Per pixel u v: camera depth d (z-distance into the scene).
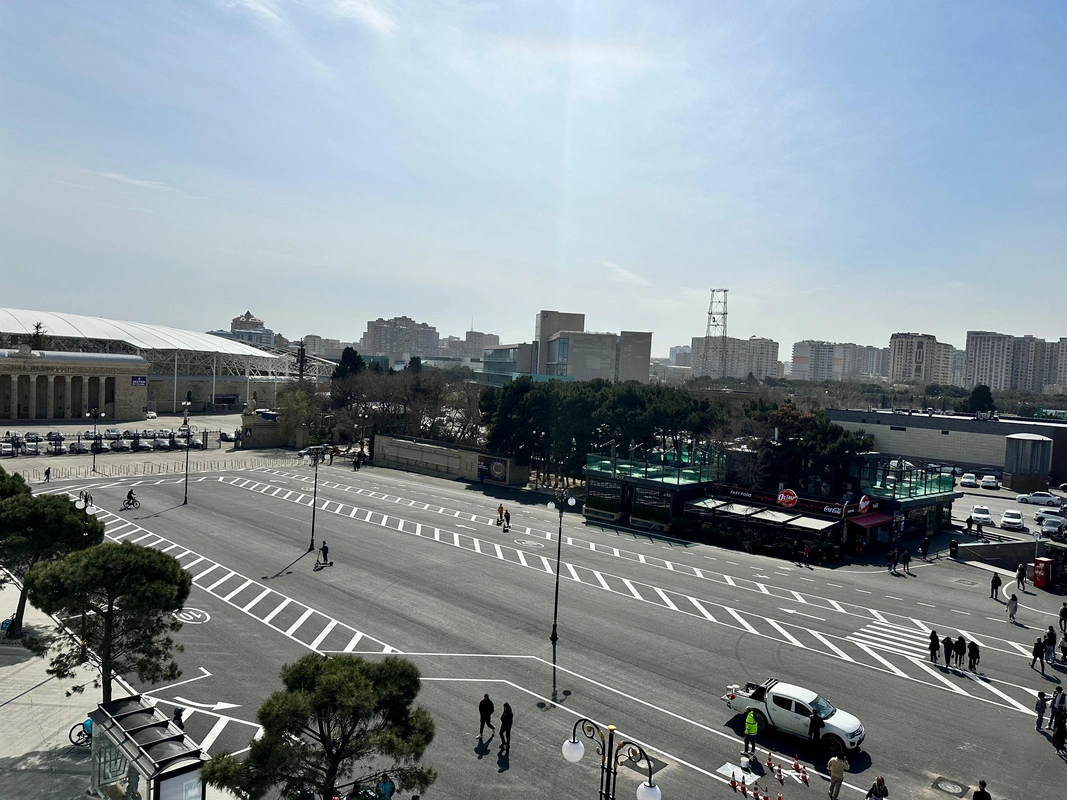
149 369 164.38
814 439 65.12
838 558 53.81
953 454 105.19
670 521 61.38
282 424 113.75
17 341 146.62
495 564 48.56
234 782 15.11
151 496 69.06
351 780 21.69
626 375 183.88
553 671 31.33
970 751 25.61
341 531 57.09
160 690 28.22
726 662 33.00
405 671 17.23
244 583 42.44
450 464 91.88
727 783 23.11
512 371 195.62
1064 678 32.56
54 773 21.92
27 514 29.02
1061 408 176.62
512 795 21.94
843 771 22.48
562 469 80.81
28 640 22.77
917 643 36.53
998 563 54.09
